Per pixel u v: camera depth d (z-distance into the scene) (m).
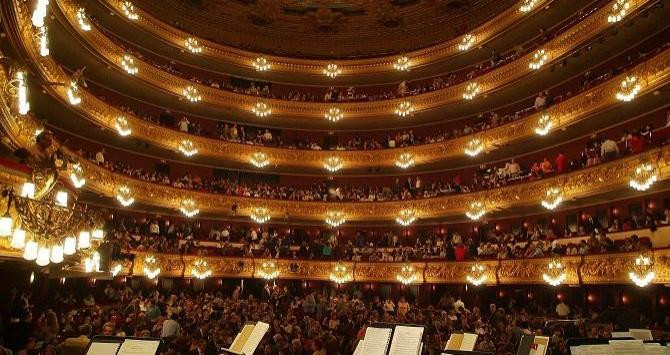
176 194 31.42
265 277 31.47
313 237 36.09
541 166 27.19
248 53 38.22
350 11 38.44
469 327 18.22
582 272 22.06
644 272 19.02
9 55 16.70
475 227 32.03
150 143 30.88
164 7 36.06
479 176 33.44
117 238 25.14
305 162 36.25
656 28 23.59
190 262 29.69
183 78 33.66
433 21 37.75
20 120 13.93
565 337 15.15
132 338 6.36
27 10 14.85
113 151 31.66
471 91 32.22
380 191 35.72
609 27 23.78
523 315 20.28
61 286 23.27
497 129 29.97
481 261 27.36
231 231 34.44
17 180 10.55
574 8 28.73
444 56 35.78
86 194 26.89
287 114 37.28
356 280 31.59
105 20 31.36
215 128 37.16
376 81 39.62
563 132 26.95
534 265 24.64
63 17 22.41
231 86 38.16
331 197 35.16
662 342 4.89
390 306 27.52
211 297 26.27
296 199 34.91
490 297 28.47
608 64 26.45
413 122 37.19
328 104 37.47
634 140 21.20
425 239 33.31
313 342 11.69
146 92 32.75
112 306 23.25
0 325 12.27
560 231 27.36
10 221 8.76
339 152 36.22
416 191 33.81
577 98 24.97
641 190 22.03
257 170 37.31
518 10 30.52
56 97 22.06
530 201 26.84
